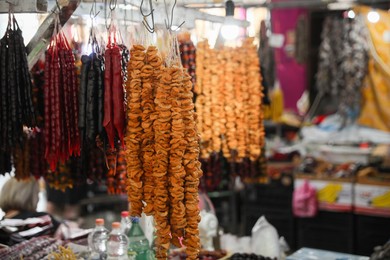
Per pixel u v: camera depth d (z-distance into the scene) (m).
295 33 6.05
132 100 2.05
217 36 3.07
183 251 2.95
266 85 3.43
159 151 1.99
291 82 6.79
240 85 3.00
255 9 4.59
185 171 1.99
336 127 5.96
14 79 2.23
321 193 5.17
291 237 5.35
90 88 2.14
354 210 5.01
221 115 2.96
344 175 5.09
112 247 2.62
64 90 2.28
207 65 2.96
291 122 6.69
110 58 2.11
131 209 2.08
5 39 2.24
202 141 2.96
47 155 2.28
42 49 2.32
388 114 5.47
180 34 2.96
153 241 2.82
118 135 2.14
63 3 2.27
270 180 5.45
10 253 2.61
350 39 5.30
